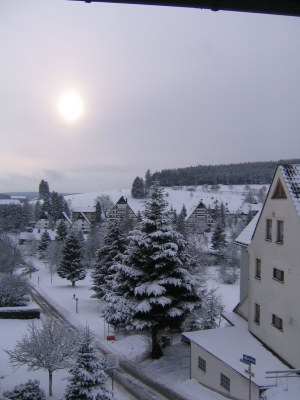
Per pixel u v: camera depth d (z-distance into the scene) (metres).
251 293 23.03
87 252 88.81
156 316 24.70
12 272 62.31
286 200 18.70
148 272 25.89
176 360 25.67
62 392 20.78
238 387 17.80
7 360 25.67
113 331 35.25
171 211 27.52
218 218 126.62
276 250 19.69
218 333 23.23
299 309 17.25
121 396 20.39
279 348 19.20
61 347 20.97
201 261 70.19
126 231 97.56
